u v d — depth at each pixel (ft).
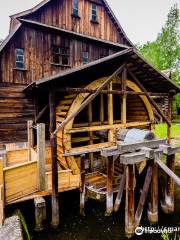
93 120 34.78
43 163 18.80
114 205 20.61
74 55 40.37
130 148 17.52
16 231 14.79
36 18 36.01
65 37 39.14
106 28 44.27
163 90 28.32
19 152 25.66
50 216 19.88
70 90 19.08
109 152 18.11
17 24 33.47
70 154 20.18
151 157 17.16
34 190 18.78
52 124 18.51
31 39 35.65
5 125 34.60
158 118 63.67
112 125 23.25
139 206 17.85
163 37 91.45
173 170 19.79
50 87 18.21
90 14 42.11
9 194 17.01
